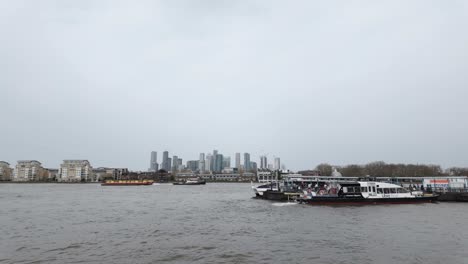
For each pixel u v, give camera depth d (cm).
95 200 10456
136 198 11419
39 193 14925
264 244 3703
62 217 6097
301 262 2973
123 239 4025
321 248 3484
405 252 3281
